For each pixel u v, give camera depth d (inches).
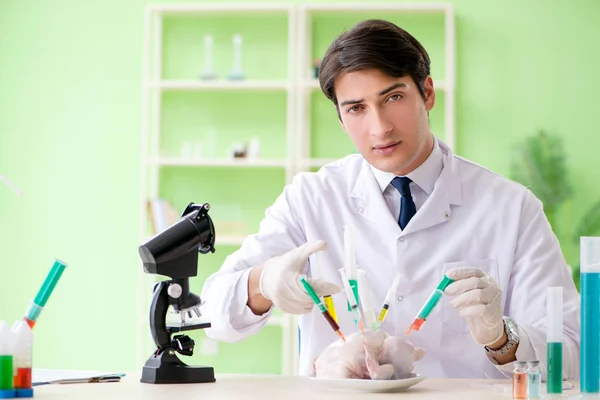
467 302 65.2
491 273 83.7
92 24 199.5
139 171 197.0
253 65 196.4
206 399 55.8
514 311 83.0
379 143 75.0
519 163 184.7
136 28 198.4
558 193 180.4
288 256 68.8
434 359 83.5
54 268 63.1
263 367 191.0
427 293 83.4
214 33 197.2
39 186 198.4
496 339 69.2
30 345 58.4
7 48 200.4
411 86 75.0
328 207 87.8
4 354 57.2
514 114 189.0
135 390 61.5
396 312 83.4
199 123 196.5
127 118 197.8
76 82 199.0
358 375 63.2
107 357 195.0
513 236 84.0
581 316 59.8
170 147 196.9
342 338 65.4
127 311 195.3
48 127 199.0
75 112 198.7
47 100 199.3
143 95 190.7
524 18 189.6
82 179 197.9
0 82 200.1
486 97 189.6
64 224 197.8
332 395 58.9
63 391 60.8
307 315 86.2
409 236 84.3
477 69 190.1
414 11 189.0
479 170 88.0
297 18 191.8
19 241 197.9
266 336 191.6
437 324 83.0
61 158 198.4
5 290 197.9
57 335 196.5
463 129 189.6
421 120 76.9
